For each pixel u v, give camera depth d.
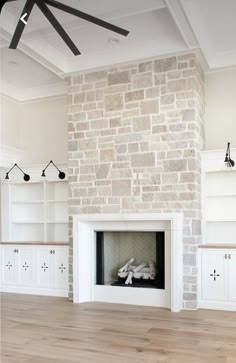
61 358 3.23
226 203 5.45
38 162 6.86
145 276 5.47
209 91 5.70
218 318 4.47
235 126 5.50
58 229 6.55
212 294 4.97
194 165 4.97
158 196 5.14
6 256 6.35
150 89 5.28
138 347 3.48
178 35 4.97
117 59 5.38
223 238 5.41
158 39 5.11
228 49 5.36
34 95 6.87
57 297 5.79
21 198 6.90
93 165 5.57
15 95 6.89
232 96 5.56
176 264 4.87
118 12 4.22
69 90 5.81
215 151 5.19
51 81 6.51
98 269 5.62
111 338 3.75
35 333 3.92
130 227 5.30
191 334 3.85
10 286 6.26
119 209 5.35
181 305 4.93
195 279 4.91
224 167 5.18
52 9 4.22
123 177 5.36
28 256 6.16
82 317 4.54
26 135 7.00
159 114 5.21
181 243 4.95
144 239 5.69
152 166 5.20
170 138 5.12
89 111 5.66
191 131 5.01
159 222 5.12
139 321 4.35
